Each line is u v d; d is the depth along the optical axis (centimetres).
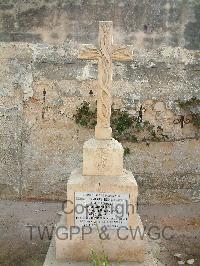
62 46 704
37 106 718
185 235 641
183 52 707
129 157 733
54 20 696
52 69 709
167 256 584
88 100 716
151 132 723
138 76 712
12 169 733
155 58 709
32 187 739
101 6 693
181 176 738
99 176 490
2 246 595
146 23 698
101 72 481
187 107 716
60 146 729
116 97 715
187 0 691
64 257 495
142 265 492
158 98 716
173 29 700
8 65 708
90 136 726
